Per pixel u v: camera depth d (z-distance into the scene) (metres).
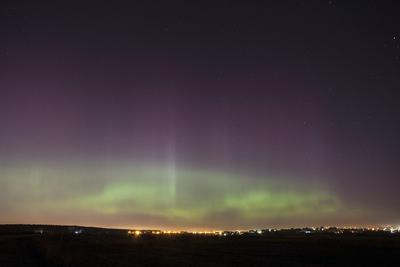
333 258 55.34
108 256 52.72
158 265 42.81
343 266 45.09
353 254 61.78
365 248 75.00
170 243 98.88
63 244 72.06
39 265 37.06
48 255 43.53
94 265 37.31
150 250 69.50
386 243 93.19
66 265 36.19
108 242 98.12
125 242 100.12
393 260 52.00
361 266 45.34
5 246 65.69
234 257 56.47
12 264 38.12
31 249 59.19
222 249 74.81
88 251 60.28
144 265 42.06
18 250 56.91
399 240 111.38
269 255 60.72
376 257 56.50
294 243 97.88
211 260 51.22
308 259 53.91
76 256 44.03
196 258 54.03
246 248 77.94
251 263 47.94
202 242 106.00
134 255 56.66
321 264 47.34
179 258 53.41
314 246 83.25
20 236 115.56
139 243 95.12
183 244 94.06
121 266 38.72
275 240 118.56
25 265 37.16
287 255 60.75
